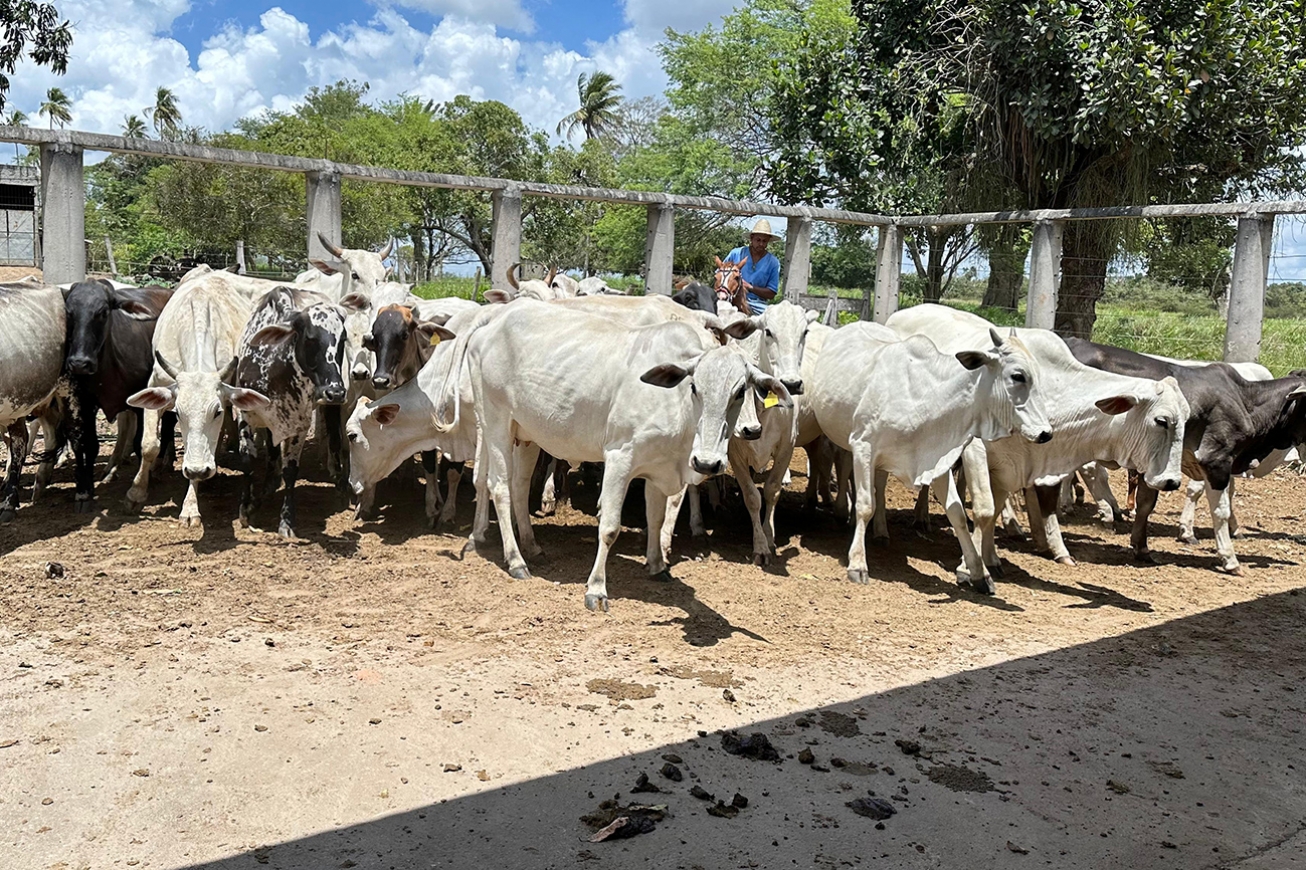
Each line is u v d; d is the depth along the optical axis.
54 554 6.64
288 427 7.40
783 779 4.04
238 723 4.29
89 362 7.30
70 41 21.02
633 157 40.88
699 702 4.75
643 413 5.99
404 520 8.14
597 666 5.14
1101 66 13.41
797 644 5.66
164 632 5.35
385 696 4.64
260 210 29.28
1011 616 6.43
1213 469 7.93
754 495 7.38
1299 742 4.67
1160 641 6.02
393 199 32.53
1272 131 14.85
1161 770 4.32
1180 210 11.02
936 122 16.97
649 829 3.58
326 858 3.34
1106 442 7.39
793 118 17.52
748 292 10.24
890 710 4.79
